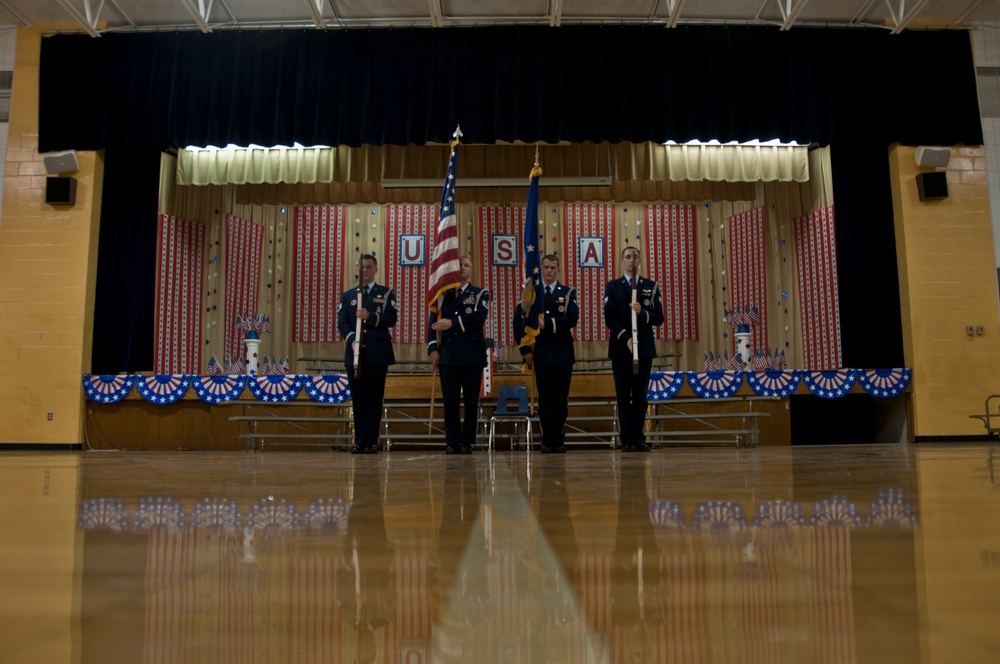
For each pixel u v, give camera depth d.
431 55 8.02
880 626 0.28
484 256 9.76
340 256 9.83
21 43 8.40
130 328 8.32
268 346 9.67
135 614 0.33
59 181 8.13
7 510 0.96
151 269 8.49
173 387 7.38
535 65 7.97
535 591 0.37
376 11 8.13
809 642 0.25
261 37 8.15
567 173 9.27
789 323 9.41
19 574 0.44
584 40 7.99
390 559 0.50
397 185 9.10
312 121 8.02
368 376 4.92
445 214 4.92
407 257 9.80
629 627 0.29
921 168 8.38
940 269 8.30
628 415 4.91
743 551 0.51
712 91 7.99
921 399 8.10
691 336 9.81
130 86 8.12
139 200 8.52
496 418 6.35
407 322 9.69
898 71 8.22
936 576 0.40
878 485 1.37
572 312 4.80
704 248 9.99
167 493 1.34
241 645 0.27
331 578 0.42
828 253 8.79
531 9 8.05
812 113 8.03
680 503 1.00
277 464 3.13
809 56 8.12
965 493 1.15
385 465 2.95
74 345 7.99
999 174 9.89
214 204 9.47
